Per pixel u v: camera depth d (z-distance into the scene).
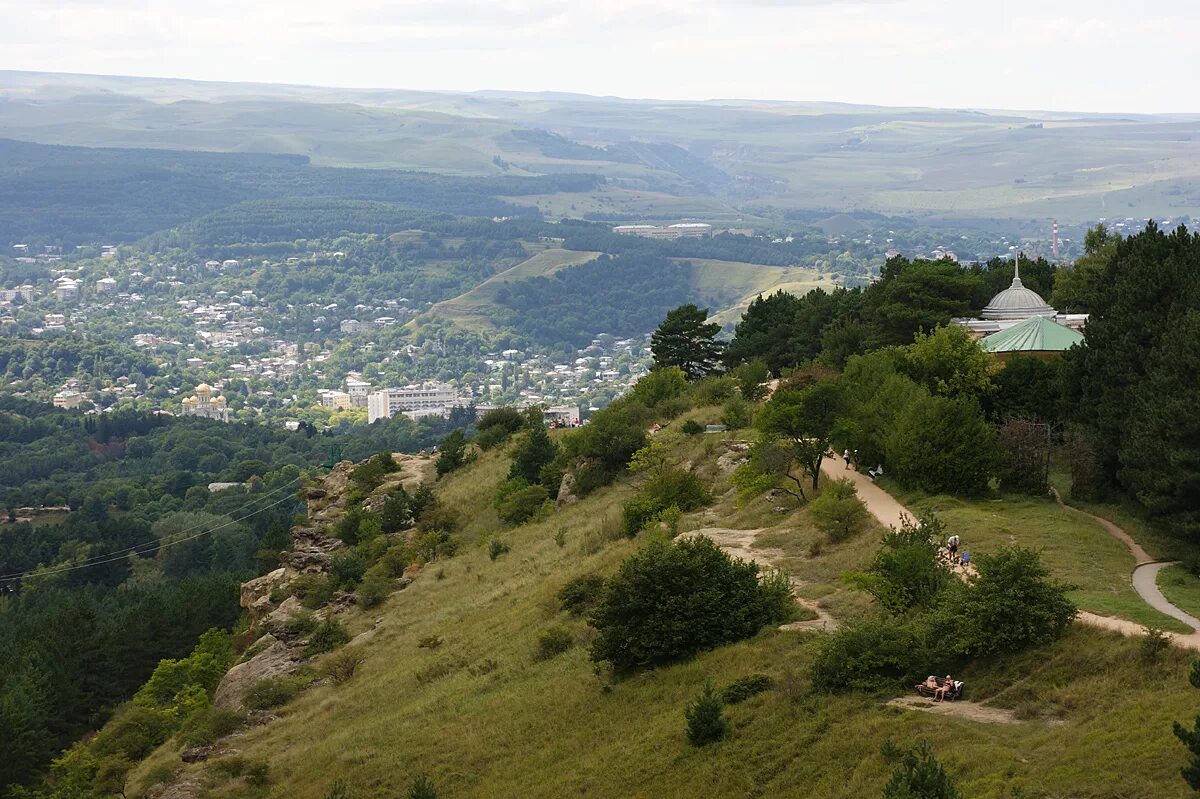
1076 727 43.81
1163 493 72.06
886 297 131.25
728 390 129.62
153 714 93.62
